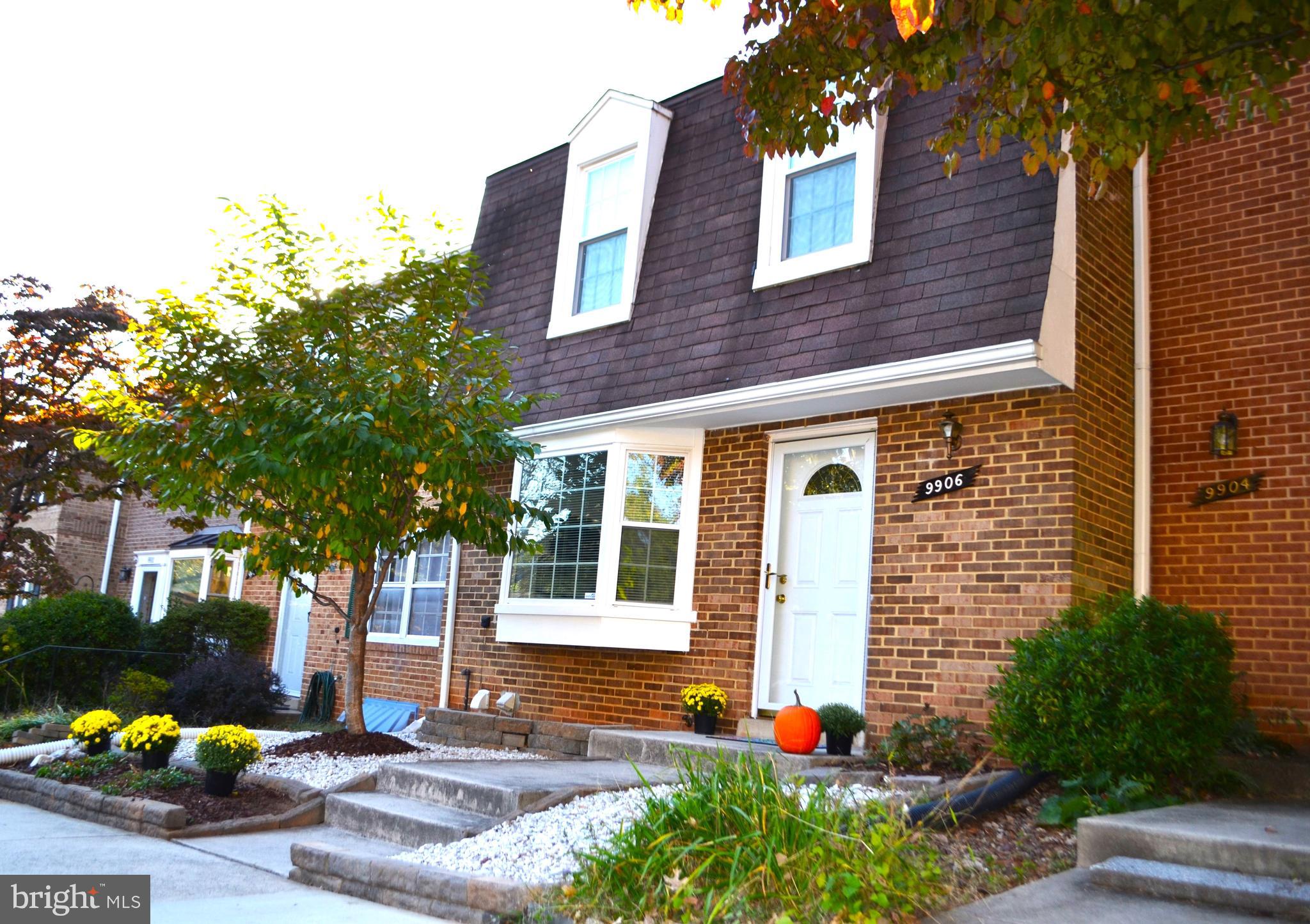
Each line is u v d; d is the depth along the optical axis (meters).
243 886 5.66
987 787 6.24
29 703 13.84
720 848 4.59
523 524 11.16
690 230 10.73
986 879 5.00
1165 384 8.84
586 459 10.67
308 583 15.77
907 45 6.12
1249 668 8.04
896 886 4.31
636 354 10.59
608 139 11.84
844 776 6.95
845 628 8.90
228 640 15.66
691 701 9.16
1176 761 5.99
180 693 13.73
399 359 9.20
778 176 9.86
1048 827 5.93
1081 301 8.10
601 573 10.12
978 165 8.43
